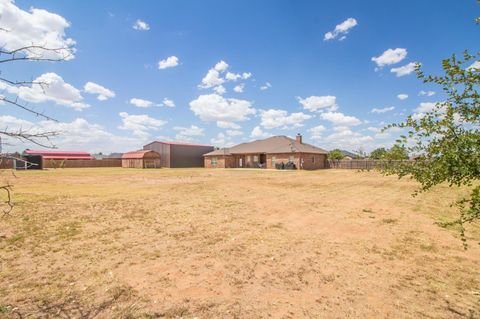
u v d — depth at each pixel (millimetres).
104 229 7445
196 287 4340
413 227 7973
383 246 6363
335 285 4473
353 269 5094
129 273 4801
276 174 29594
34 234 6879
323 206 11117
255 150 47375
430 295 4180
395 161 3273
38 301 3852
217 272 4895
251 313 3646
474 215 2943
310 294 4180
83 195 13430
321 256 5719
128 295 4055
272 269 5059
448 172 2773
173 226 7832
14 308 3662
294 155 40375
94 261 5301
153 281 4520
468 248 6223
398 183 19922
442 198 13023
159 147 59656
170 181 21484
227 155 50719
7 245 6078
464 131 2828
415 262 5438
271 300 3990
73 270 4891
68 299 3920
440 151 2842
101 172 34344
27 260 5297
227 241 6578
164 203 11414
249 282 4539
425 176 3002
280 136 49781
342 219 8922
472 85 2846
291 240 6738
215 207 10672
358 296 4133
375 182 20609
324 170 37438
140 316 3531
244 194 14289
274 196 13656
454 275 4871
